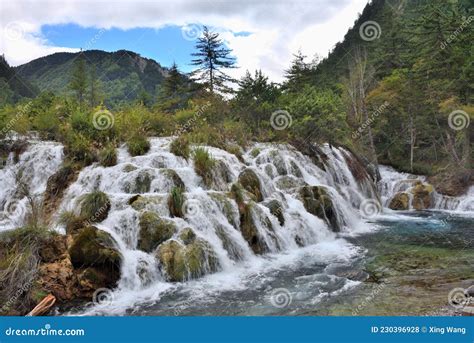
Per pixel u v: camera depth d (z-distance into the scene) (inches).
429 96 1140.5
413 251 451.8
